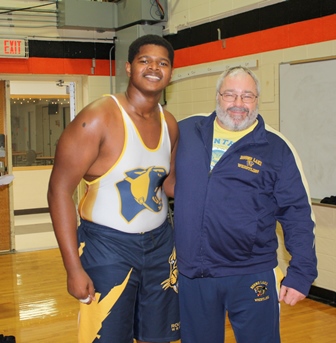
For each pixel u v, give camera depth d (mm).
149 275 2072
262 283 2238
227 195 2201
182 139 2342
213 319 2295
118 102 1954
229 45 5172
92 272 1978
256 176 2199
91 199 1985
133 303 2062
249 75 2217
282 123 4656
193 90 5770
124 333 2033
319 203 4340
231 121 2201
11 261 5906
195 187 2246
